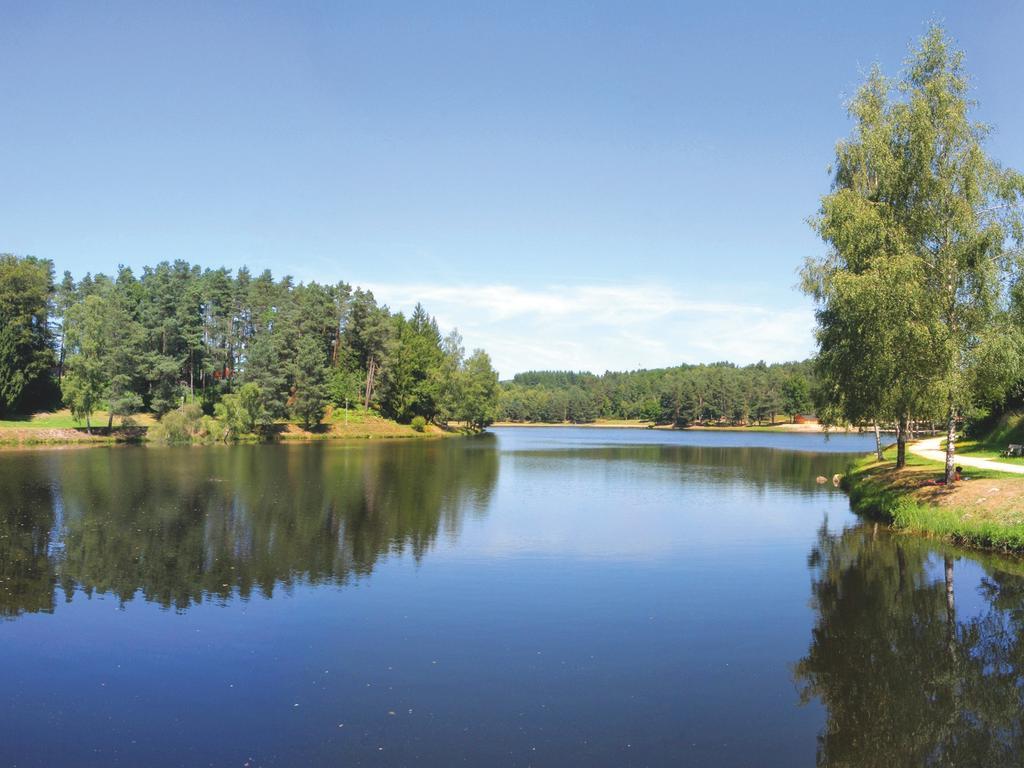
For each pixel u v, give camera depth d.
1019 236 27.69
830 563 24.80
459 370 130.50
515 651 15.92
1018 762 11.15
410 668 14.83
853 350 31.73
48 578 21.72
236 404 86.12
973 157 27.97
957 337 28.11
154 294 106.88
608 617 18.47
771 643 16.61
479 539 28.78
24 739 11.52
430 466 61.78
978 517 27.53
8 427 74.06
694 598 20.44
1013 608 19.34
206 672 14.50
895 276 26.75
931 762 11.20
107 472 49.75
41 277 89.00
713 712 12.91
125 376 80.75
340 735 11.74
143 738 11.59
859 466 55.19
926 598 20.36
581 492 45.53
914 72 29.77
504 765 10.80
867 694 13.79
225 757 10.98
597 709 12.93
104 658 15.23
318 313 118.06
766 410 178.62
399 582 21.83
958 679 14.55
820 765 10.94
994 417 57.69
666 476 56.94
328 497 39.50
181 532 28.88
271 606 19.17
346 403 112.12
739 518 35.06
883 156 29.19
